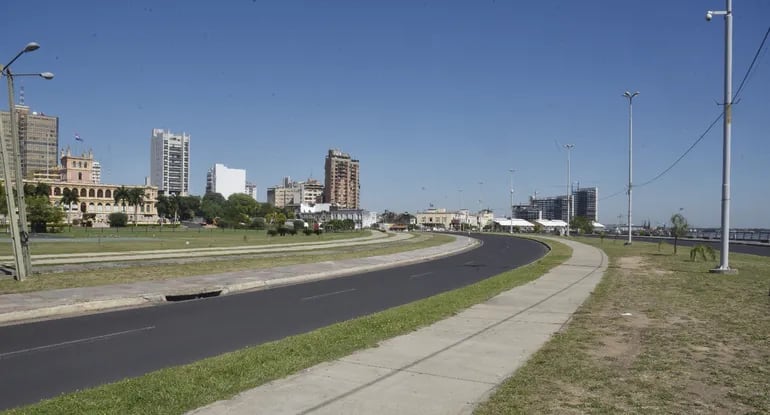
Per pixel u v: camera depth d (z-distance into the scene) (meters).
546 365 8.27
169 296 17.34
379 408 6.33
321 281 23.53
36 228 87.19
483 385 7.27
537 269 26.61
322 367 8.18
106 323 13.01
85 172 185.00
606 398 6.69
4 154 19.69
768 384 7.31
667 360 8.59
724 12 23.56
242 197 190.25
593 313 13.28
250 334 11.63
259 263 29.38
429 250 46.12
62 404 6.50
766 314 12.98
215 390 6.99
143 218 182.25
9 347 10.28
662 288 18.38
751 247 53.88
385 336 10.55
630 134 58.22
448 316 12.94
